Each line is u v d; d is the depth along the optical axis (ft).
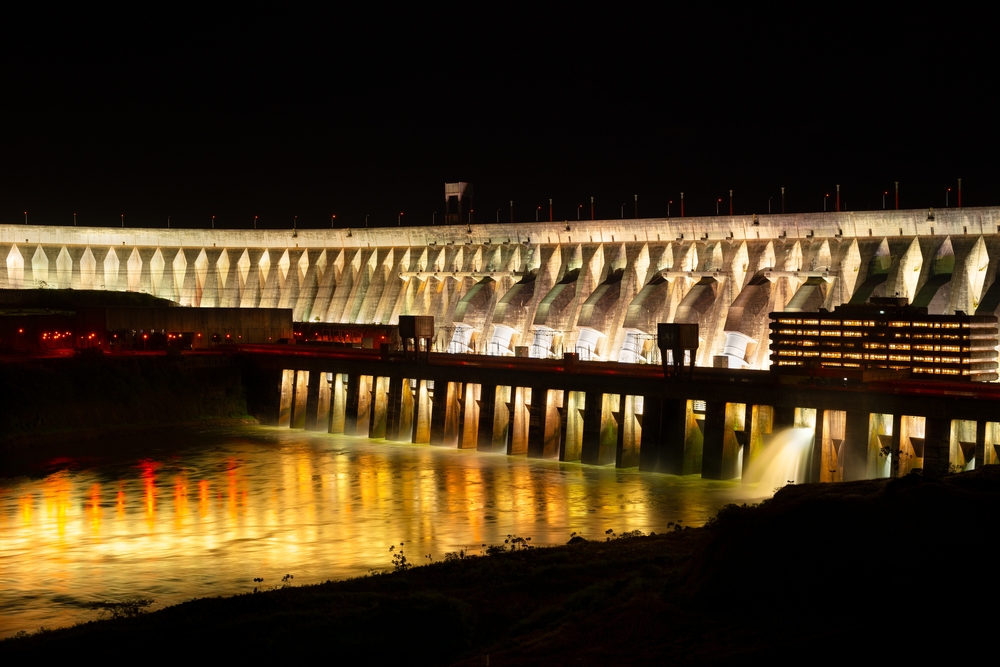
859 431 287.07
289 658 134.10
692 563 135.85
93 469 343.87
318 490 307.99
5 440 377.09
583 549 190.19
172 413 442.91
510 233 592.19
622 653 116.78
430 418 413.18
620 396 343.46
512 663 118.83
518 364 399.24
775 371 318.86
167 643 139.54
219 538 249.55
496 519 266.57
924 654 103.76
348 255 652.07
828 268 467.93
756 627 117.19
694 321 478.59
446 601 149.07
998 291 395.14
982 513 116.16
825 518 123.13
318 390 444.55
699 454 337.52
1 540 248.73
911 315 317.42
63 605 196.85
